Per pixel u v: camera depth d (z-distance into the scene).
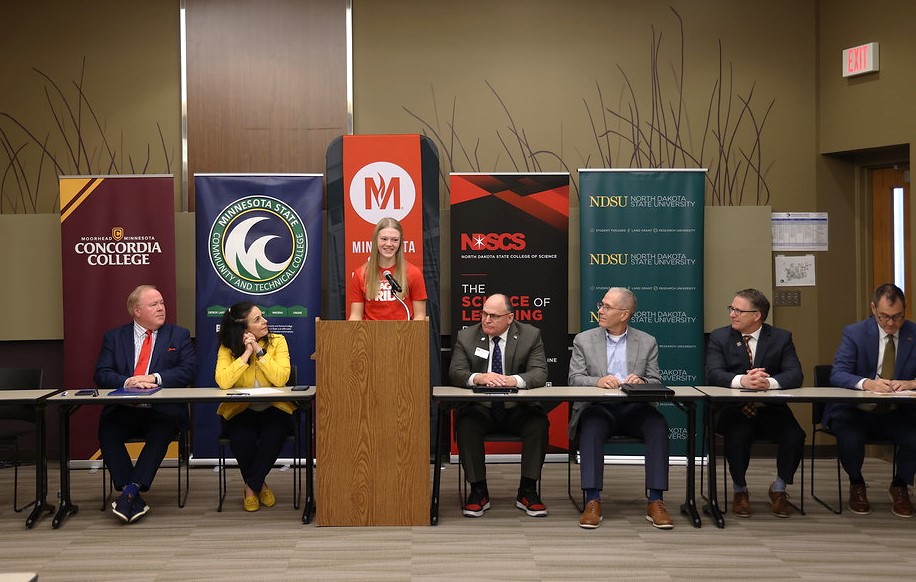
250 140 6.55
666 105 6.63
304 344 6.19
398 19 6.58
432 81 6.58
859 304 6.67
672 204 6.30
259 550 4.15
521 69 6.61
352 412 4.52
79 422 6.18
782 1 6.62
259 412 4.98
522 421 4.84
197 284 6.18
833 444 6.59
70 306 6.18
